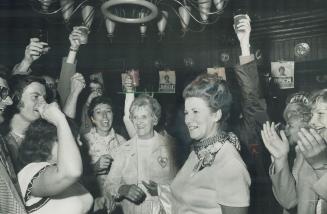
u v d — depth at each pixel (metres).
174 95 2.44
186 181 2.18
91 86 2.44
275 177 2.28
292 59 2.46
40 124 1.80
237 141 2.18
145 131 2.38
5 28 2.37
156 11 1.80
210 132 2.18
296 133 2.35
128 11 1.89
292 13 2.41
